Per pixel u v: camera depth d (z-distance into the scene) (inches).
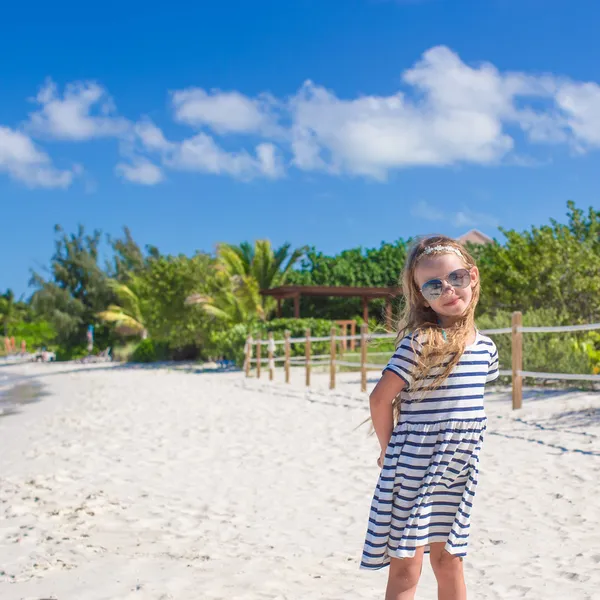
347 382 629.3
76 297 2075.5
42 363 1862.7
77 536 193.3
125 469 293.6
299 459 304.8
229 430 394.0
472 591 146.3
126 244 2117.4
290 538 194.7
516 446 292.5
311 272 1371.8
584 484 228.7
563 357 462.9
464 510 100.9
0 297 3112.7
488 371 108.5
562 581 149.7
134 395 636.1
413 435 101.6
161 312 1234.0
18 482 266.1
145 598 144.8
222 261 1289.4
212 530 202.7
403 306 112.1
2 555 175.2
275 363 902.4
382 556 101.7
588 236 682.8
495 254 678.5
